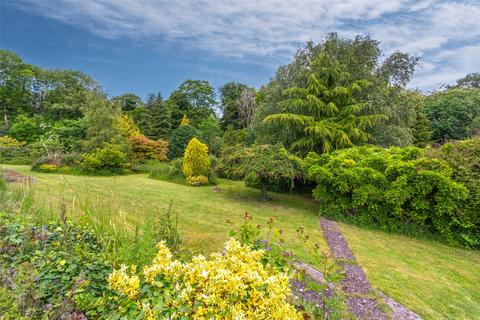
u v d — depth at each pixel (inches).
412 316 98.0
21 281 62.8
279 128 378.0
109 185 354.0
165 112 935.7
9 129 751.7
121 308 55.0
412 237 205.6
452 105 700.7
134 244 85.6
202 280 54.9
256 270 63.9
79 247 82.4
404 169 211.8
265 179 305.4
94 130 544.4
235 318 48.8
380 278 130.0
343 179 234.2
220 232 181.6
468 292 124.1
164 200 282.0
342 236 197.0
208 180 424.5
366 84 328.5
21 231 90.7
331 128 317.1
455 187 189.5
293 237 186.5
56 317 54.0
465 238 189.0
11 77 943.7
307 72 361.1
